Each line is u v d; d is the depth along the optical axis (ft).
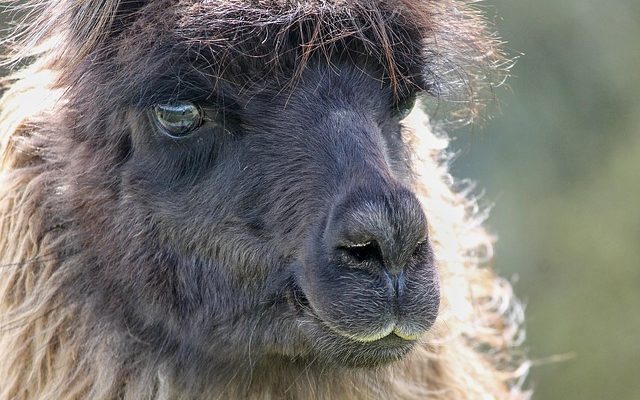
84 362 56.03
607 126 141.69
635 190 138.62
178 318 52.75
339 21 49.14
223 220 50.42
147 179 51.62
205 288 51.65
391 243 44.50
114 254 53.47
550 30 139.44
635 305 135.54
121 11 52.31
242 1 49.14
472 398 64.80
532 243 135.85
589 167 139.54
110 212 53.21
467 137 127.13
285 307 50.08
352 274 45.16
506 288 83.15
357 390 57.00
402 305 45.03
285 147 49.21
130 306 54.19
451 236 65.62
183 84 49.55
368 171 46.68
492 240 80.33
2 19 67.00
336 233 45.39
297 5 48.91
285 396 55.47
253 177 49.73
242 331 51.42
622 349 134.31
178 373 54.29
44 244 56.44
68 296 55.93
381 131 51.24
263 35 48.80
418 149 63.82
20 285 57.47
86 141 54.29
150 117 50.80
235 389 54.44
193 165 50.78
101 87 52.70
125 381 55.31
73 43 54.13
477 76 63.21
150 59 49.85
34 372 56.70
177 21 49.29
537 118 138.21
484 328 71.26
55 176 56.13
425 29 54.39
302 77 49.47
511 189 135.44
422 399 61.26
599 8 142.41
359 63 50.37
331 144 48.39
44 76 58.85
